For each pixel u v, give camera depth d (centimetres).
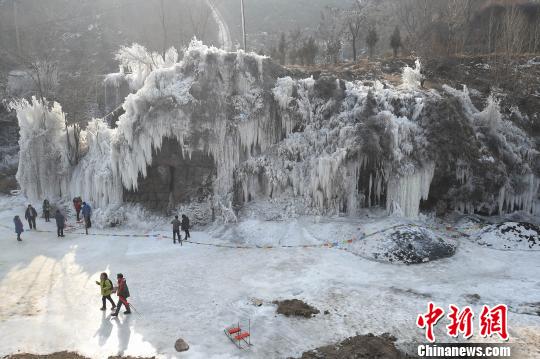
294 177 2284
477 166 2177
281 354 1105
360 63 3281
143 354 1098
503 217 2202
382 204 2238
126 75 3503
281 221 2170
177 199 2395
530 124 2581
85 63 5300
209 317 1305
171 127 2330
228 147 2366
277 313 1324
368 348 1109
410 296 1428
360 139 2162
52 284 1579
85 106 3962
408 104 2336
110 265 1781
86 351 1118
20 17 6116
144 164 2359
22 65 5003
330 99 2448
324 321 1273
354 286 1520
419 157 2136
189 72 2462
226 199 2314
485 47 3656
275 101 2433
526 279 1547
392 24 5209
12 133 3853
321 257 1817
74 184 2633
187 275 1656
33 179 2684
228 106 2394
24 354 1088
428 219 2148
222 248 1988
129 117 2362
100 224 2327
